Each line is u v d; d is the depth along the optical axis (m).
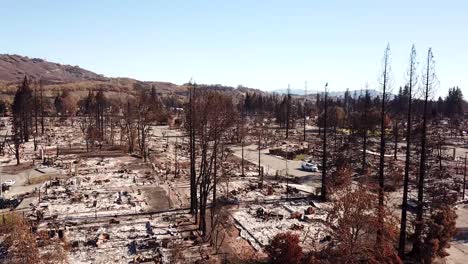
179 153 71.56
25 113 84.56
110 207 39.81
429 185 46.00
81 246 29.94
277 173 53.47
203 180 32.41
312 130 108.12
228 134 66.69
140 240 30.95
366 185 24.30
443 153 68.12
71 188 47.09
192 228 33.72
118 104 119.38
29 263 22.59
